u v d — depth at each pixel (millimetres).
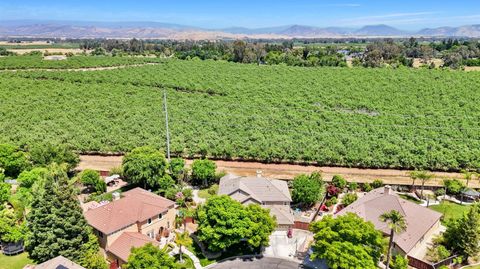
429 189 65125
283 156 76000
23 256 45188
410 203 53000
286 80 148000
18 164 65125
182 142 80938
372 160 74312
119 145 79375
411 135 87562
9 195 55469
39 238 43375
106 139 82062
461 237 46062
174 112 101625
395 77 149500
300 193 57812
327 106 114062
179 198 58906
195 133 86938
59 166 62594
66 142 80500
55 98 113312
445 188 63031
